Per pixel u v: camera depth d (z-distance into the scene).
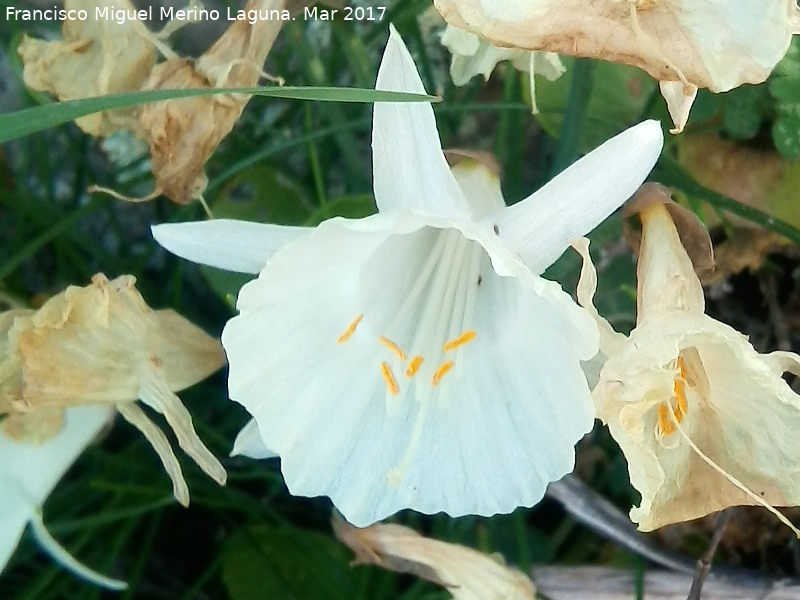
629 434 0.07
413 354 0.09
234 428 0.14
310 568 0.13
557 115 0.13
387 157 0.08
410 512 0.13
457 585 0.10
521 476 0.08
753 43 0.07
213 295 0.15
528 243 0.08
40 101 0.13
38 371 0.09
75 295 0.09
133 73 0.09
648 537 0.12
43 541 0.09
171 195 0.10
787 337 0.13
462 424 0.09
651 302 0.08
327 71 0.14
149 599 0.14
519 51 0.10
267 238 0.08
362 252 0.08
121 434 0.14
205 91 0.08
